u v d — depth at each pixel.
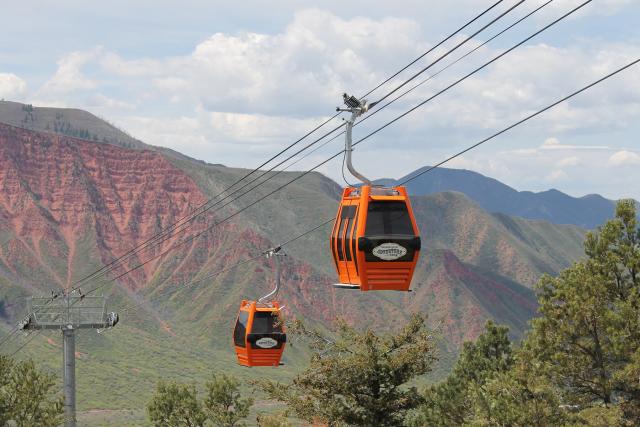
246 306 41.88
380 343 45.88
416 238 23.92
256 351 40.75
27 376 51.41
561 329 46.34
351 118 23.33
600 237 49.44
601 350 45.97
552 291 49.34
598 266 47.91
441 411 59.53
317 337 46.00
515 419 43.16
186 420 64.56
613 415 42.66
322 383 45.81
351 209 24.53
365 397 45.81
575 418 43.44
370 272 23.97
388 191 24.52
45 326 52.50
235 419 64.94
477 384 55.97
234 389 65.75
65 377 52.41
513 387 44.97
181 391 65.25
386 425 45.84
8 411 50.00
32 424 50.38
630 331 44.69
